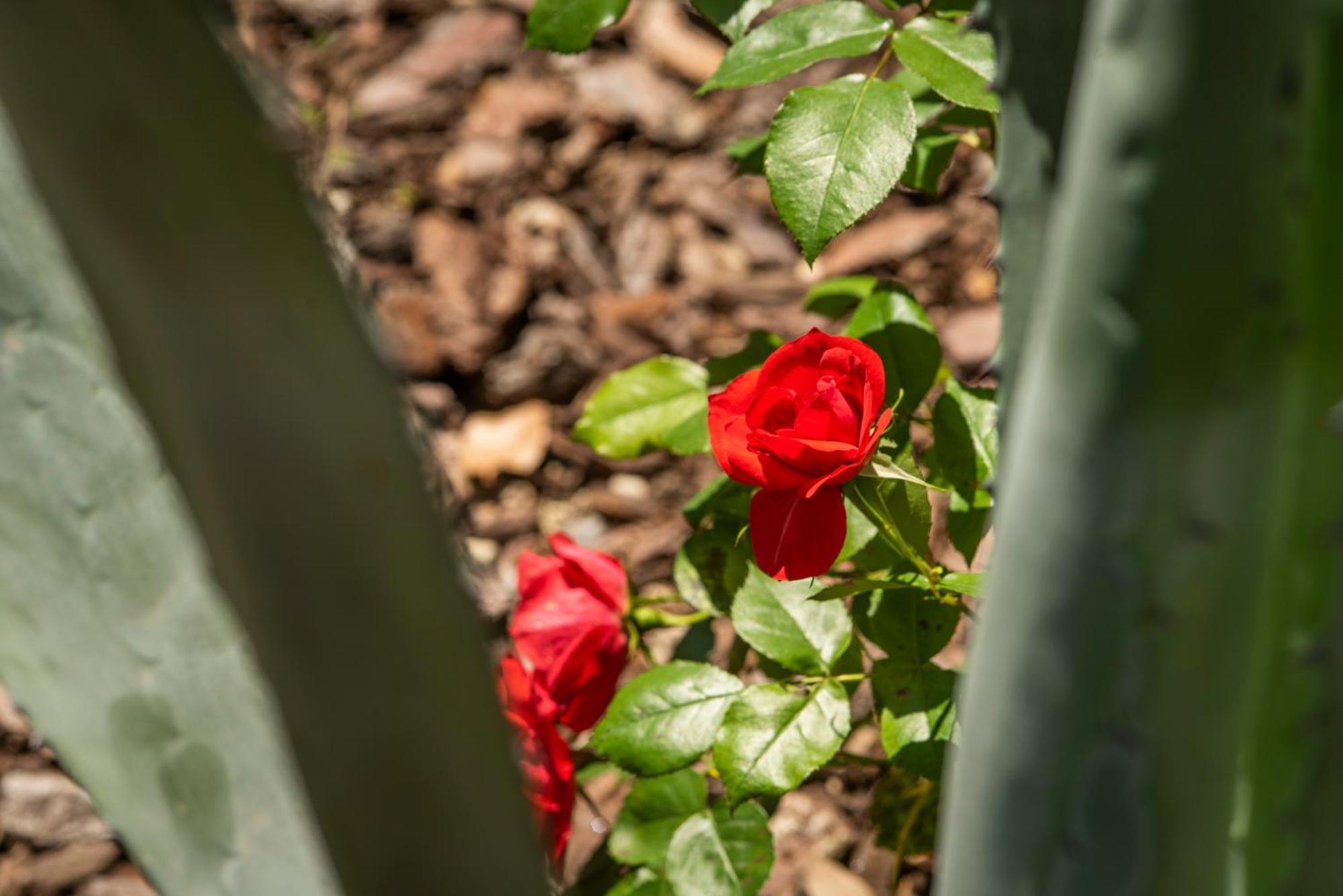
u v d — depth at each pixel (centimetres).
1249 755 60
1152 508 57
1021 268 66
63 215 59
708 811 84
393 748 62
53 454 67
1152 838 60
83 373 66
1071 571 58
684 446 85
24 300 66
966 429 81
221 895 70
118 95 58
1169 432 56
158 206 58
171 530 67
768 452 75
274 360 59
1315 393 56
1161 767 59
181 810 69
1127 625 58
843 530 76
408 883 64
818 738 79
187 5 57
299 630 61
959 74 77
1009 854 61
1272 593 58
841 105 77
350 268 62
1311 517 58
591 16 83
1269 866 61
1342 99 52
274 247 59
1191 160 52
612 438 88
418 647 61
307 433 60
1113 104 52
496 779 63
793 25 80
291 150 59
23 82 58
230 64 58
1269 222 53
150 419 60
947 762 77
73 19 56
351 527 60
